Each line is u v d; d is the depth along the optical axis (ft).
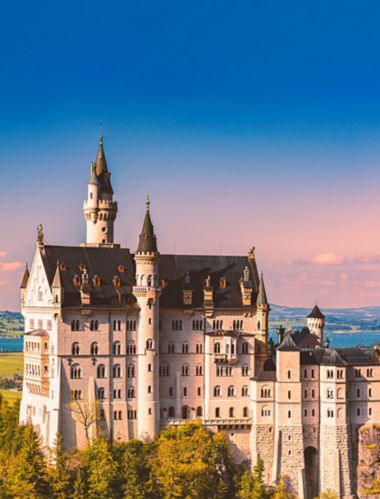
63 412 654.53
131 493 620.90
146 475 646.74
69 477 628.28
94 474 622.54
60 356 655.76
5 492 612.70
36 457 627.87
